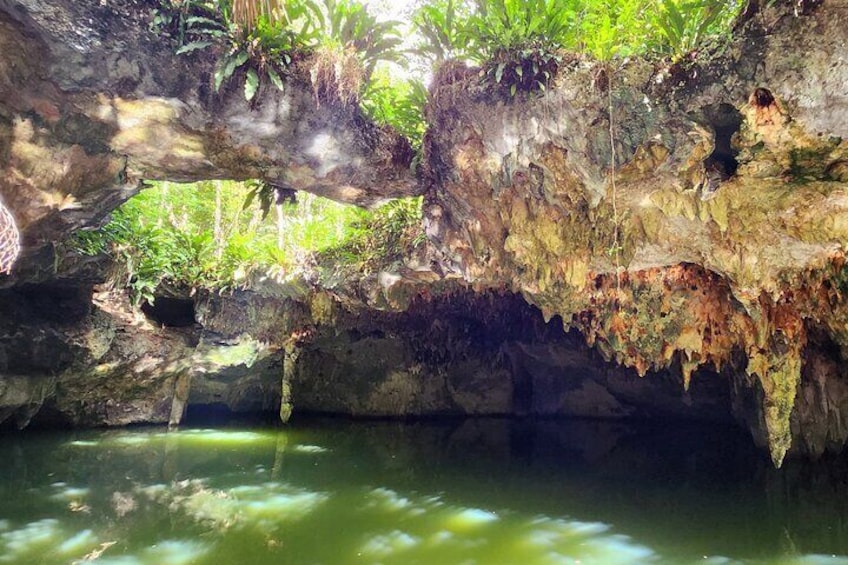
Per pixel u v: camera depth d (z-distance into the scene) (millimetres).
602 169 5680
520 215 6820
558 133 5656
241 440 11625
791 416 9891
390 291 10156
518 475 9320
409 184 7066
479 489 8383
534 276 7602
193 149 6105
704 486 8555
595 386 15008
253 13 4867
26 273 7945
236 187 16422
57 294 10047
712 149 5219
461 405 15445
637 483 8789
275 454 10469
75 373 10820
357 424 14242
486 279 8266
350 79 5930
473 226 7367
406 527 6594
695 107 4949
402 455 10820
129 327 11383
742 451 10977
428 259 8750
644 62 5082
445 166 6688
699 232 6465
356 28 5984
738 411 11305
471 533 6410
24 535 6113
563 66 5363
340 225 11984
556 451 11438
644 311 8141
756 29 4473
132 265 10609
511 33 5340
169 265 11680
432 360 15188
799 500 7750
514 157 6094
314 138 6148
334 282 10766
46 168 5727
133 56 5109
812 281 6789
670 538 6301
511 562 5570
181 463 9539
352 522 6754
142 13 5051
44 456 9531
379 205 7727
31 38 4770
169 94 5422
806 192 5461
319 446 11375
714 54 4730
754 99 4691
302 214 16062
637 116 5219
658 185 5816
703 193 5695
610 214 6449
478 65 5918
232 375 13234
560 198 6430
